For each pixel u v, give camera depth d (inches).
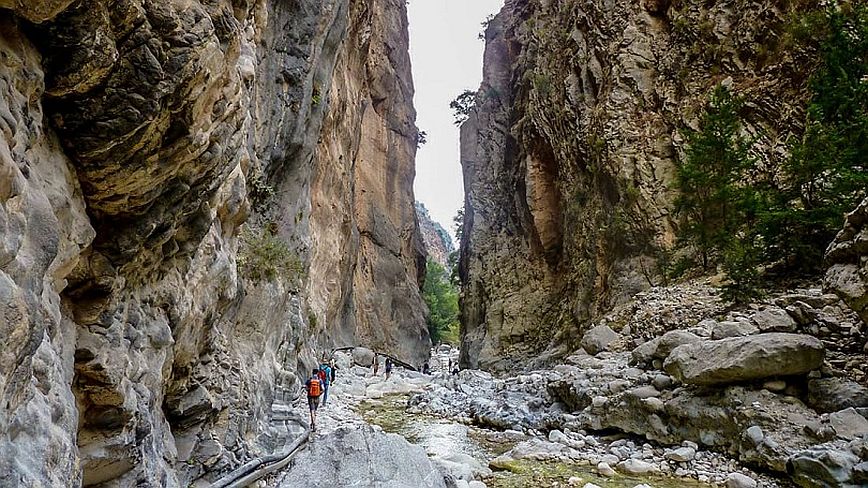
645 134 855.1
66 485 118.0
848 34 477.4
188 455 245.3
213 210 235.1
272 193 538.0
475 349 1210.0
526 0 1512.1
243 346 363.6
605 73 989.8
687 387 346.6
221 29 171.9
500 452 364.5
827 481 232.8
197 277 248.4
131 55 136.0
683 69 837.2
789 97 657.0
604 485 275.9
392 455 219.1
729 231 575.5
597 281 870.4
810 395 296.0
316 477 205.8
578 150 1015.0
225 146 198.8
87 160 145.6
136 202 166.7
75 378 159.8
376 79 1499.8
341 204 1031.6
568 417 409.7
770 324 354.6
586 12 1084.5
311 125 681.0
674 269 673.0
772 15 712.4
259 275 418.0
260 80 512.4
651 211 774.5
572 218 1013.8
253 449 309.1
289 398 474.6
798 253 461.7
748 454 284.4
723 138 593.0
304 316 638.5
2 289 94.0
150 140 152.6
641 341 538.6
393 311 1403.8
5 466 94.0
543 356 960.3
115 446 168.4
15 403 100.8
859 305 253.0
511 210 1352.1
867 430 250.2
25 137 114.0
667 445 336.5
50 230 115.2
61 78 127.4
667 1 936.3
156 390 204.5
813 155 435.5
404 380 847.1
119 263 173.3
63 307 155.7
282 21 601.0
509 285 1224.2
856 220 264.2
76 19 119.9
